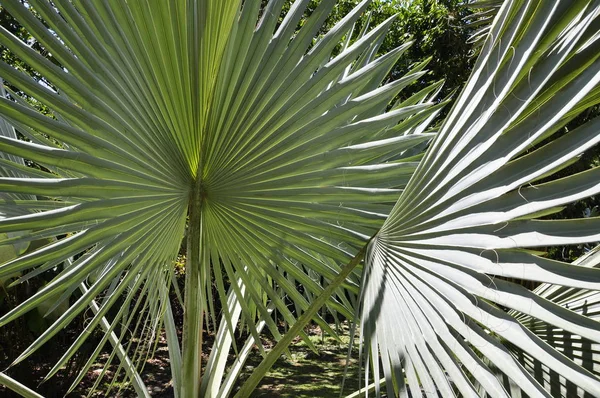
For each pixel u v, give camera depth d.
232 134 1.60
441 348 1.11
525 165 1.01
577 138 0.94
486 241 1.05
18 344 4.23
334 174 1.62
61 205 1.64
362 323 1.40
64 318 1.46
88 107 1.36
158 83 1.44
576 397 1.30
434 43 7.76
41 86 1.29
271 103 1.56
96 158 1.37
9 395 4.17
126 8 1.30
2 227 1.22
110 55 1.35
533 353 0.95
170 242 1.80
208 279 2.00
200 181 1.68
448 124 1.23
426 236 1.24
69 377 4.75
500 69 1.05
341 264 1.95
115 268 1.54
